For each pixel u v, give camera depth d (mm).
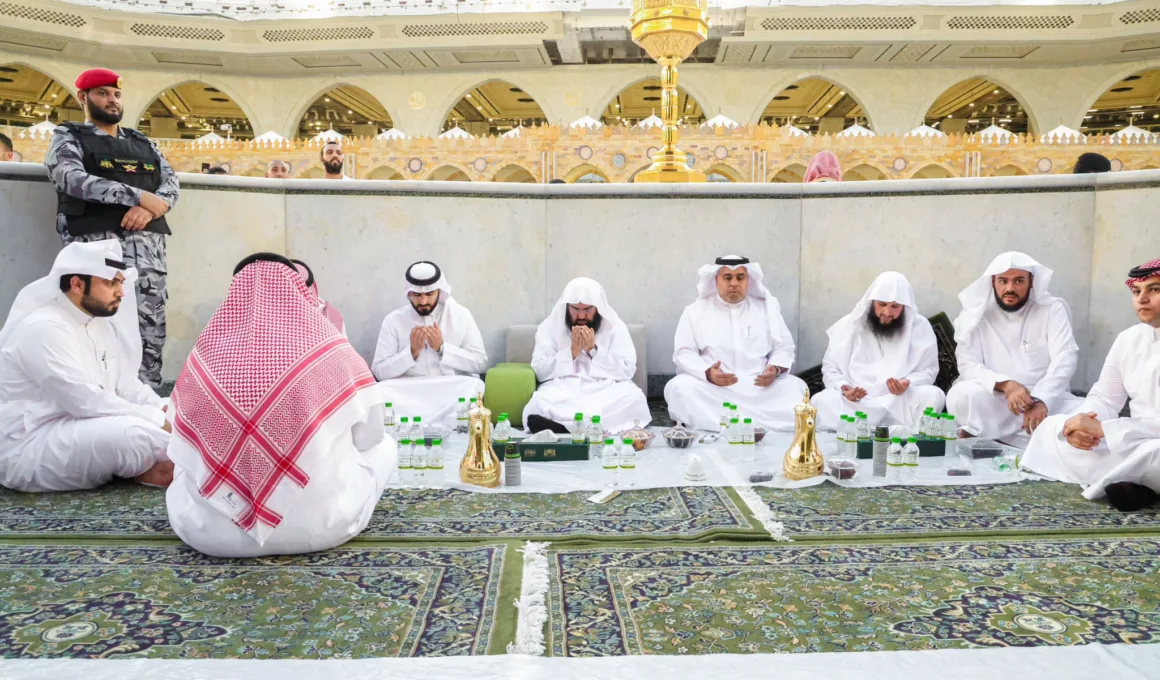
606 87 19641
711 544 2320
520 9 17344
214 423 2121
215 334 2240
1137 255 4215
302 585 1993
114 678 1496
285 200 4789
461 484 2945
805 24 17109
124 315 3164
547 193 4895
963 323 3857
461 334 4234
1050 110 19172
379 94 20109
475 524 2500
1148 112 24047
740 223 4875
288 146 16016
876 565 2133
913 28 17094
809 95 23906
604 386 3977
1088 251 4461
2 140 10961
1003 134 15109
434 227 4852
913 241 4688
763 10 16875
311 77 20203
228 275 4648
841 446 3451
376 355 4234
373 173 16062
